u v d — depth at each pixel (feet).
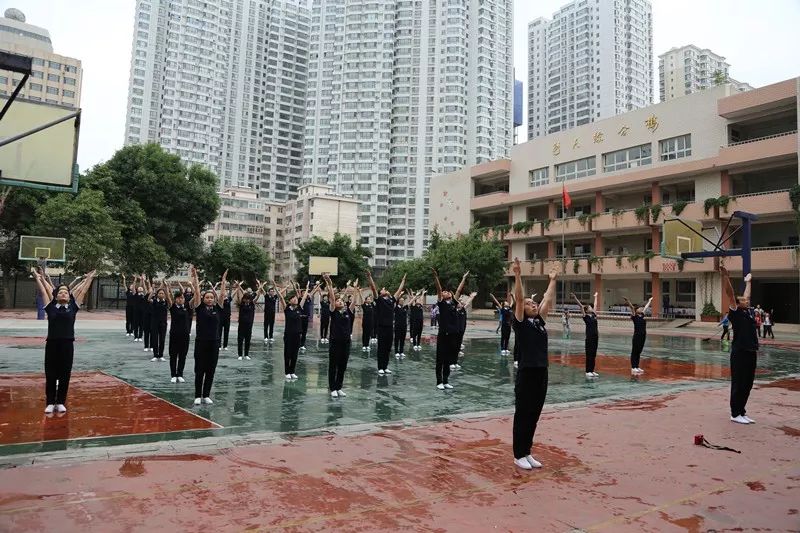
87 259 99.30
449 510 14.58
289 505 14.62
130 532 12.60
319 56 340.39
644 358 57.93
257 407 27.35
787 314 112.27
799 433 24.54
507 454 20.17
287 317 36.24
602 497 15.90
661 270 118.21
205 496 15.08
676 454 20.68
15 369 37.24
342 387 33.76
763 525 14.10
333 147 326.03
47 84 282.97
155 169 131.64
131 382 33.53
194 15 348.38
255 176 380.78
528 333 19.19
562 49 402.93
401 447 20.72
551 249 146.92
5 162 24.36
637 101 387.75
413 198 317.01
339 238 169.99
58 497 14.67
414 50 323.16
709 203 108.88
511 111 337.11
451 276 136.36
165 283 43.47
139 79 340.18
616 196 136.26
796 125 107.24
